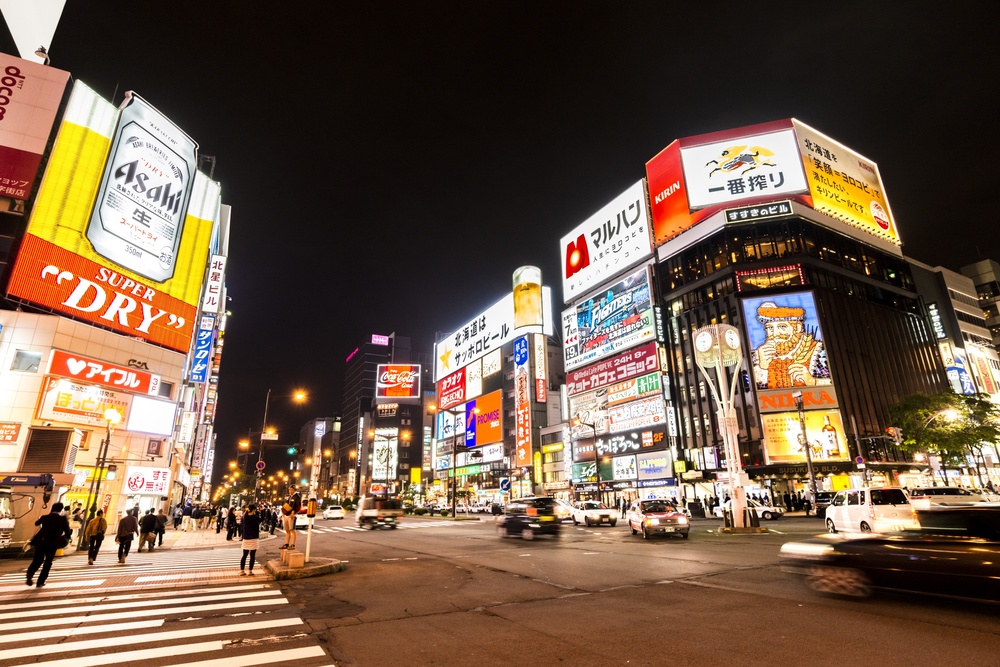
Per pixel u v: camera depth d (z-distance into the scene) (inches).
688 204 2316.7
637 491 2171.5
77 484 928.3
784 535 758.5
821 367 1865.2
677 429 2174.0
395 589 392.5
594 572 448.5
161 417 1237.7
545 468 2719.0
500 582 415.2
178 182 1370.6
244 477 3806.6
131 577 471.8
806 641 224.1
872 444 1892.2
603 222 2753.4
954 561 264.8
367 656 221.3
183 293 1362.0
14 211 1055.6
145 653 228.2
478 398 3481.8
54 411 1005.2
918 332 2425.0
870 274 2330.2
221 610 320.2
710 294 2187.5
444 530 1183.6
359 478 4906.5
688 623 262.4
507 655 219.8
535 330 3041.3
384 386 4864.7
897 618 256.7
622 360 2399.1
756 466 1803.6
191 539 1061.1
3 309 1018.1
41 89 1123.3
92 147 1173.1
